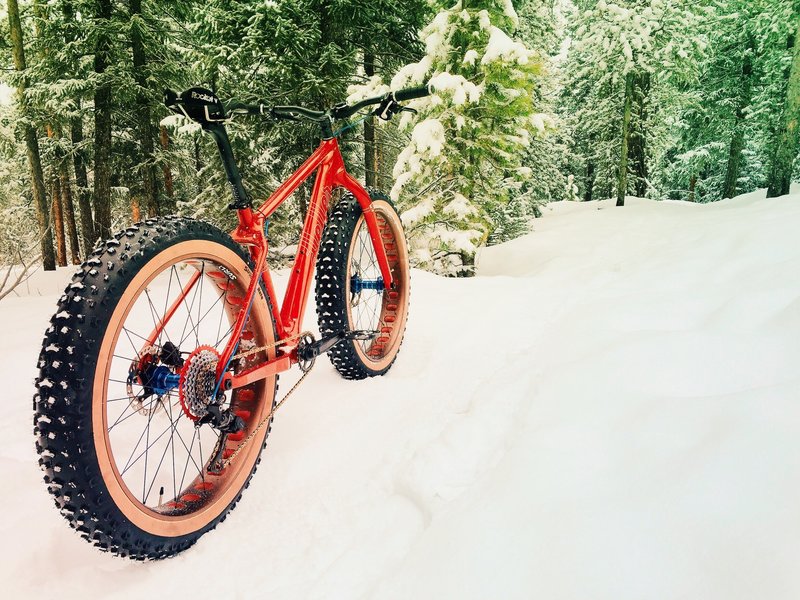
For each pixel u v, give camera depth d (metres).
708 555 0.80
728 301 2.17
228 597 1.14
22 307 4.55
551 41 16.12
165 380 1.23
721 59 17.75
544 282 4.38
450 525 1.10
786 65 15.26
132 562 1.25
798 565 0.72
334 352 2.25
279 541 1.33
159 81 10.11
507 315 3.32
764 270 2.58
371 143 9.84
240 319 1.45
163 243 1.20
